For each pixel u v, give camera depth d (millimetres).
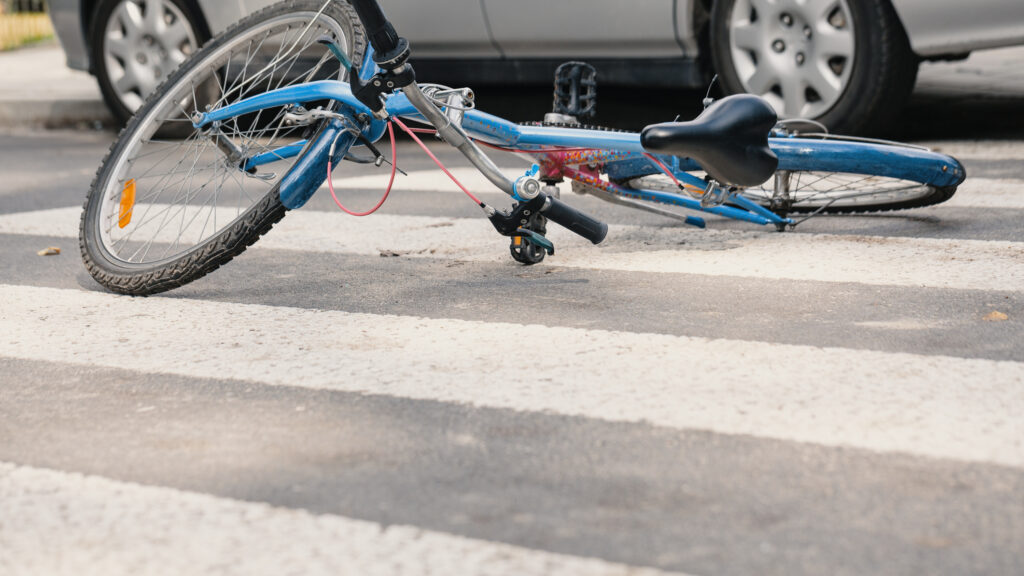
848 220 3918
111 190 3336
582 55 6031
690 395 2252
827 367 2395
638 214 4141
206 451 2061
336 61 3275
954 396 2209
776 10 5469
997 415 2107
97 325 2879
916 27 5125
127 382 2438
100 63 7211
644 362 2459
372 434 2113
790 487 1841
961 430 2043
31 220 4355
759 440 2025
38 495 1892
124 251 3402
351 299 3072
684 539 1686
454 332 2725
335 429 2143
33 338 2773
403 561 1643
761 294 2986
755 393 2254
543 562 1628
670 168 3346
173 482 1930
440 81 6469
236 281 3318
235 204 4441
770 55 5527
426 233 3924
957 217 3883
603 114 7137
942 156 3619
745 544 1666
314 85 2967
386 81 2691
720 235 3734
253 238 3027
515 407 2219
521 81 6242
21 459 2045
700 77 5871
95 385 2426
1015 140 5621
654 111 7199
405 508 1810
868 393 2236
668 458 1964
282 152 3109
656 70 5922
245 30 3316
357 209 4438
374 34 2641
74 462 2025
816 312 2809
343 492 1874
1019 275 3100
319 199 4699
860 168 3564
